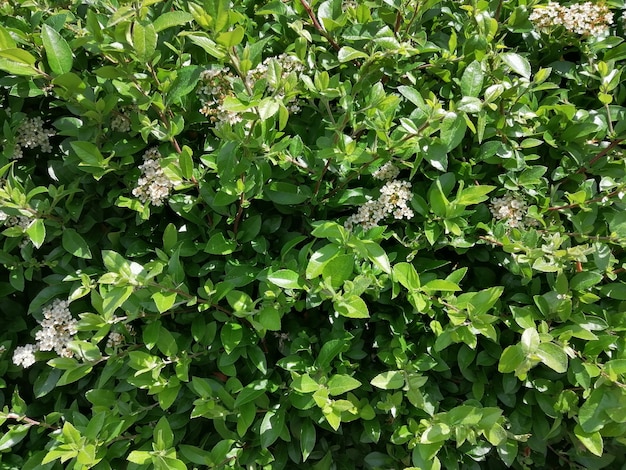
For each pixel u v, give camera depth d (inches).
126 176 14.5
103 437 13.2
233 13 11.5
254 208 15.1
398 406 13.9
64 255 14.8
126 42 11.5
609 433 13.0
